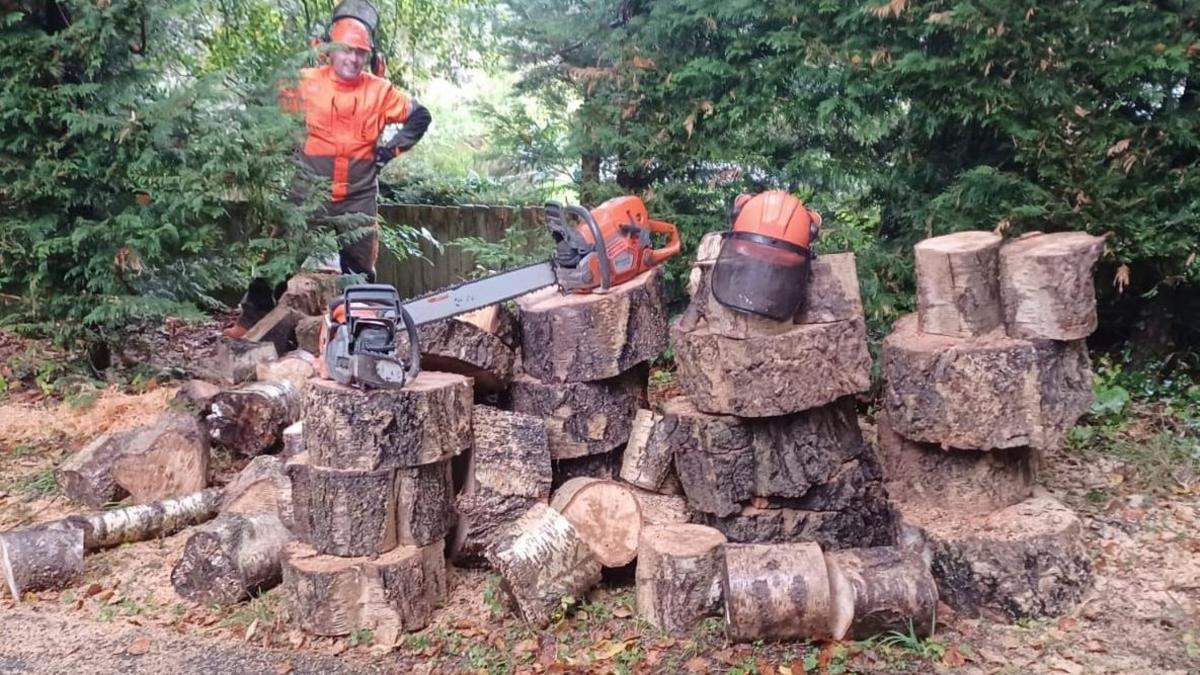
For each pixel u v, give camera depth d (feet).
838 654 10.25
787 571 10.39
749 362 11.46
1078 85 17.92
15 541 12.07
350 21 21.06
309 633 10.78
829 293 11.78
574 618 11.23
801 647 10.48
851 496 12.06
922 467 12.64
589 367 12.60
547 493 12.23
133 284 20.30
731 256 11.41
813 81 19.16
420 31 36.04
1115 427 17.08
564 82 22.18
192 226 20.17
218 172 18.65
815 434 11.95
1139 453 15.78
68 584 12.35
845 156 20.08
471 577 12.19
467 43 37.37
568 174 22.74
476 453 11.91
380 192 31.68
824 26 19.16
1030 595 11.05
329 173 21.34
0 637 10.92
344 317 11.06
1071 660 10.30
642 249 13.25
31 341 20.58
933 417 11.94
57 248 19.34
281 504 12.46
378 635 10.70
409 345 11.71
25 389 19.85
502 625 11.05
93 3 18.88
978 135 19.72
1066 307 11.57
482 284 12.60
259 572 11.82
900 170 19.93
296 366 17.44
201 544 11.71
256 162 18.81
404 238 28.30
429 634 10.88
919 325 12.60
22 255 19.72
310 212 20.47
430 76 39.40
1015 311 11.87
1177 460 15.47
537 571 10.96
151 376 20.27
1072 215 17.63
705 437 11.99
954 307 12.09
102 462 14.64
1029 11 17.10
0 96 18.75
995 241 12.29
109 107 19.19
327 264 22.59
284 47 21.89
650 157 20.63
